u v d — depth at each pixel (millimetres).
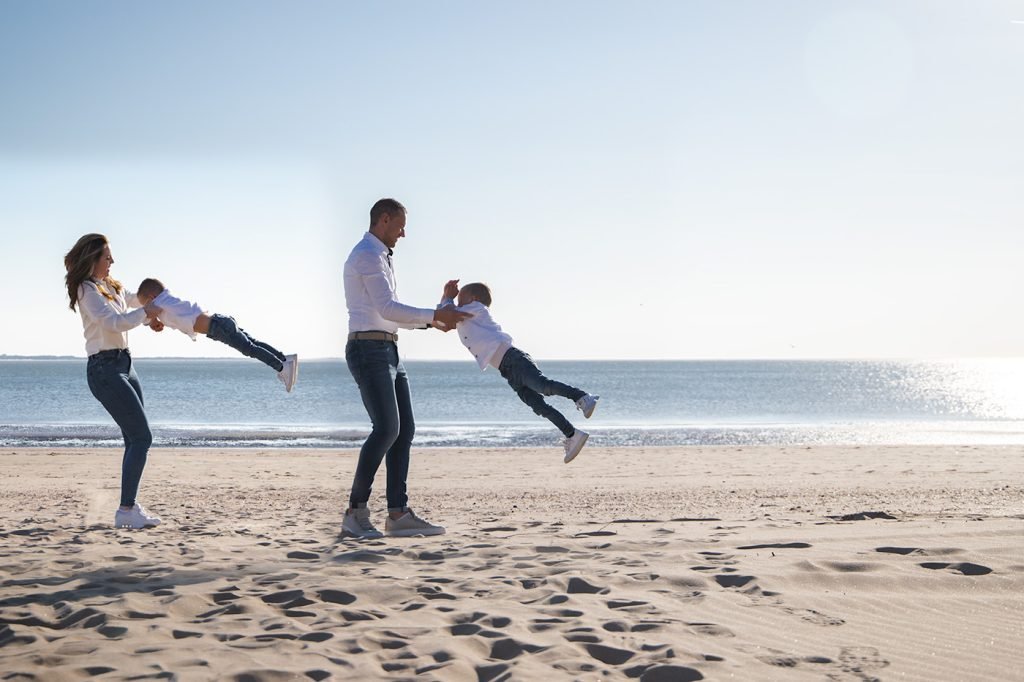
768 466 16406
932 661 3049
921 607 3797
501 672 2846
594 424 34969
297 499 10828
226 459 17938
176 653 2996
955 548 4980
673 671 2838
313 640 3191
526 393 6039
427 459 18188
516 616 3539
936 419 41531
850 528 6148
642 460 17875
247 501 10453
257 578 4266
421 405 51938
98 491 11758
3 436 26391
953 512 7797
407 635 3273
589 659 2971
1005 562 4617
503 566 4613
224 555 5035
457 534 6219
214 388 81375
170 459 17703
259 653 3012
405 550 5195
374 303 5793
